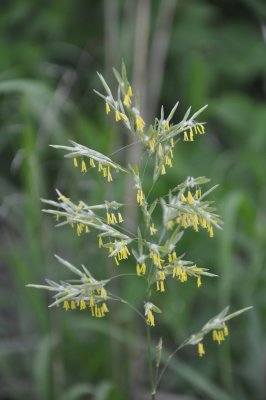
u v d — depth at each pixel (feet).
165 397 13.04
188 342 6.95
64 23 19.27
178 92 18.57
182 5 18.95
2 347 13.79
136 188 6.29
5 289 15.80
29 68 18.15
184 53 18.56
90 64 19.20
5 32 19.03
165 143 6.27
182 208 6.32
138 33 15.28
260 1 19.03
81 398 13.46
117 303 13.35
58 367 12.52
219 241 13.32
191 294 14.07
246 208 12.72
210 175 15.93
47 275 13.00
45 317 12.88
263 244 13.66
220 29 19.42
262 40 19.06
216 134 18.94
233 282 14.33
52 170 16.38
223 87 19.16
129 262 13.58
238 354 14.17
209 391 11.94
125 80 6.13
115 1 16.66
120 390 12.42
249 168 16.96
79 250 14.30
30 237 13.14
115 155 14.71
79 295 6.63
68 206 6.39
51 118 12.94
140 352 14.19
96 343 13.97
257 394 13.35
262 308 14.29
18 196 14.21
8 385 13.82
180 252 14.25
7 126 15.93
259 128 16.57
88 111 18.66
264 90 19.81
